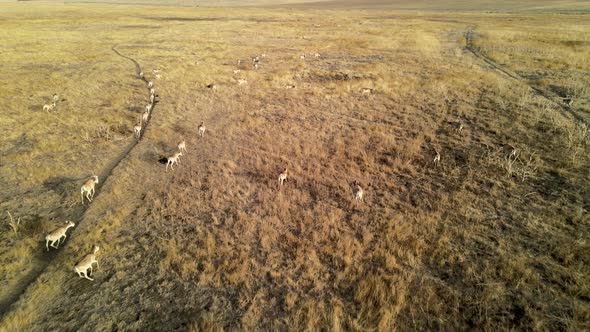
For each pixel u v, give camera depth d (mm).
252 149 18406
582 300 9164
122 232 12273
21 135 19531
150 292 9828
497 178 15016
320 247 11445
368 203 13797
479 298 9312
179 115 23047
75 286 10000
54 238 11219
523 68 32438
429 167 16312
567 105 22453
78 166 16656
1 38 49750
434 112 22547
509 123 20234
